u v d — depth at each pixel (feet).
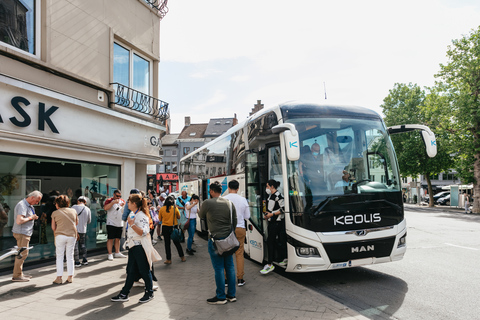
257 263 29.35
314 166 22.08
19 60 25.76
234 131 34.83
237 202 22.15
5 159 25.59
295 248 21.34
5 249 25.40
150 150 42.16
